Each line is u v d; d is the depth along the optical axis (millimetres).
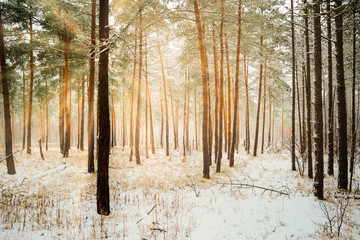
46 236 4984
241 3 12555
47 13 13180
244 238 5129
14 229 5180
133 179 11109
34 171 10797
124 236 5215
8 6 12195
